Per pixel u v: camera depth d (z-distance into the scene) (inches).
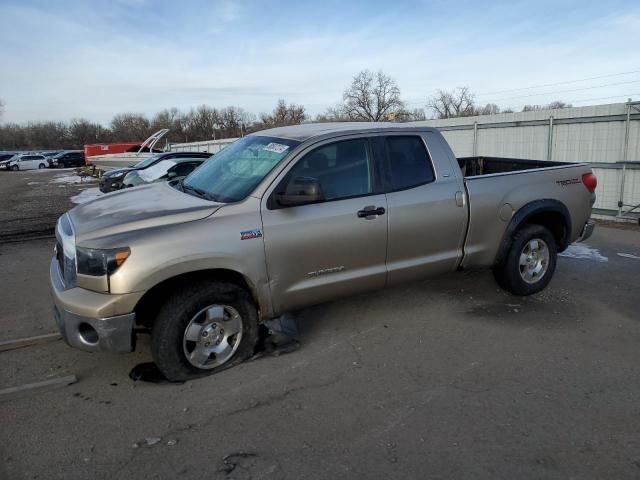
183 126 3713.1
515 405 127.7
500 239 194.1
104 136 4106.8
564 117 458.6
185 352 137.9
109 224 135.8
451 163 182.9
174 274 131.6
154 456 108.4
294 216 148.6
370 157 165.6
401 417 122.6
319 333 173.2
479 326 179.2
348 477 101.5
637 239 339.3
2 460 107.0
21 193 773.3
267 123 2979.8
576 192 213.6
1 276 253.8
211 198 151.7
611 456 107.5
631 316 188.9
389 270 169.6
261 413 124.9
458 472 102.7
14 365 151.9
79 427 119.3
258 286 145.3
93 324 127.1
